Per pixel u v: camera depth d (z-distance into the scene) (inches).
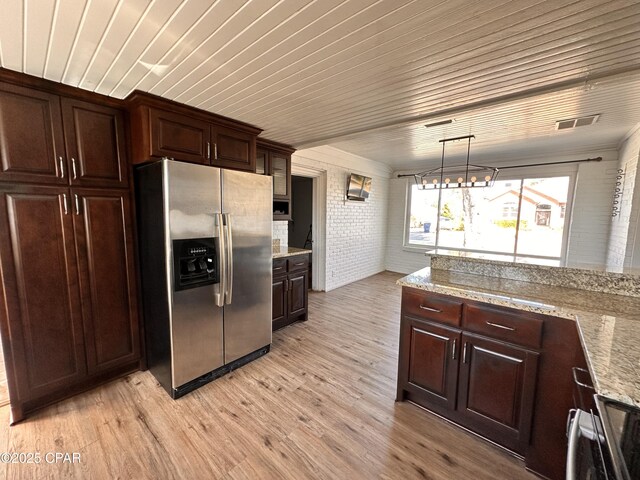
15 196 67.6
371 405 79.8
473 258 86.7
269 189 103.7
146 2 43.2
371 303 171.3
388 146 169.5
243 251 96.0
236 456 62.4
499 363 63.2
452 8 44.6
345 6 44.0
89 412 75.2
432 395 74.5
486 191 211.0
